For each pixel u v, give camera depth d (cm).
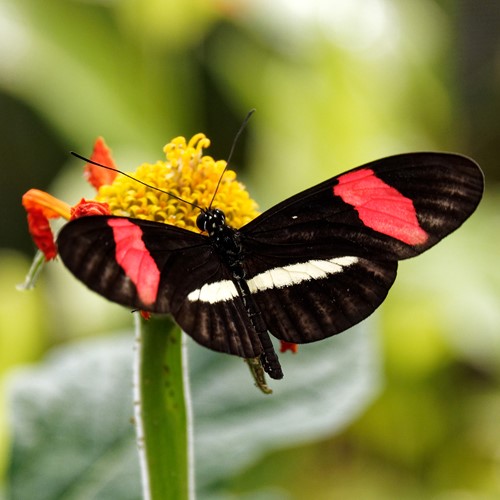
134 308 36
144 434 37
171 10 54
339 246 38
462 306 54
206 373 41
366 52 56
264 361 37
